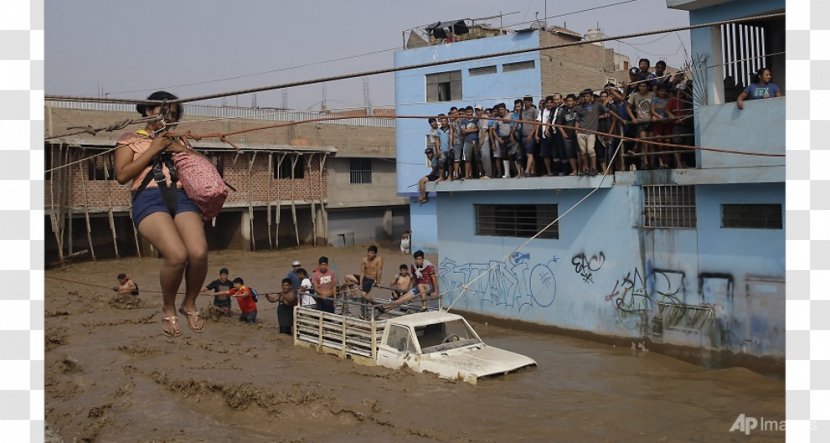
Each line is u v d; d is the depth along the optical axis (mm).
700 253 13023
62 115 28969
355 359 13336
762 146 11758
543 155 15750
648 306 13930
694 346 13109
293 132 37844
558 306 15891
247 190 34844
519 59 28234
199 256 3850
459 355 12125
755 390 10992
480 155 17406
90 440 9766
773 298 11930
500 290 17344
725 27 13023
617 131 14344
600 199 14805
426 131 31453
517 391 10812
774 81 13539
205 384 11328
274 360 13617
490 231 17797
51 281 26047
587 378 11883
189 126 32844
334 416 9914
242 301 18516
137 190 3920
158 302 21953
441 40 31906
